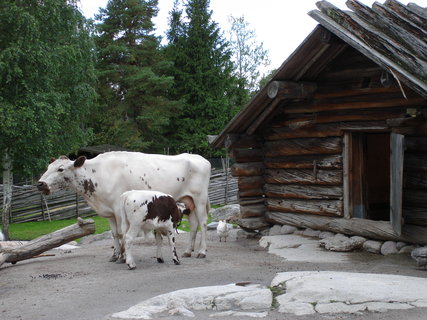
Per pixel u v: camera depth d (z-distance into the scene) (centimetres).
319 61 923
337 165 959
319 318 489
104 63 3766
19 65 1878
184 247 1027
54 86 2202
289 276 608
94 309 559
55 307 575
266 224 1162
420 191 833
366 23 817
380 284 548
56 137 2305
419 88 680
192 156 937
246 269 753
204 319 504
